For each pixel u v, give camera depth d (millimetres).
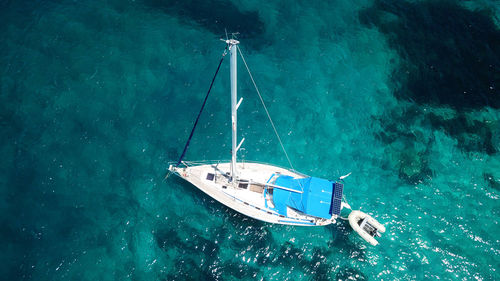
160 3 40375
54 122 32750
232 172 29828
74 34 37062
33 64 35000
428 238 30406
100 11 38750
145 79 35750
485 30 41531
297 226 30734
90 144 32375
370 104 36750
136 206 30516
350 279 28594
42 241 28375
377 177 33312
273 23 40781
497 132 35469
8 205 29297
